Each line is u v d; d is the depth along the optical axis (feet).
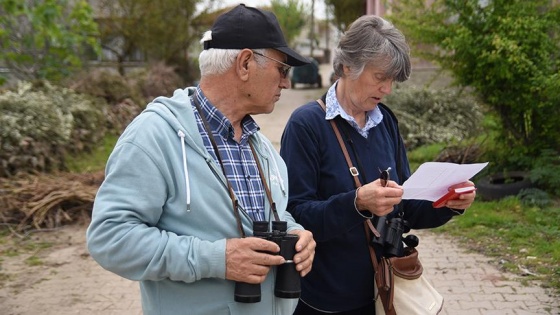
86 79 42.16
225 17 6.42
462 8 24.03
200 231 6.10
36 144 26.91
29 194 23.16
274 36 6.42
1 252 19.52
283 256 6.19
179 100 6.39
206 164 6.18
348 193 7.45
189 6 62.18
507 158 25.07
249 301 6.03
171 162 6.03
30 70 39.06
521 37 22.68
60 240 20.83
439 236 20.44
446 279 16.66
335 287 8.20
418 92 37.47
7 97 28.96
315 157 8.18
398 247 8.13
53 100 33.83
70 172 27.84
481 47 23.45
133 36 60.49
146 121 6.09
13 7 34.09
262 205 6.67
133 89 45.42
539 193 22.54
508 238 19.61
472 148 28.25
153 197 5.89
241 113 6.63
